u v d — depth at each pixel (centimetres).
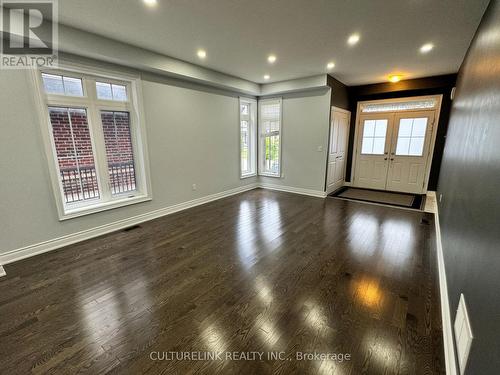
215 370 144
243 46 331
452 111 421
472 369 100
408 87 528
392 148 588
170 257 277
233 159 564
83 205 333
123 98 360
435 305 197
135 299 206
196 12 241
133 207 379
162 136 407
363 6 230
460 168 221
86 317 186
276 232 346
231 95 535
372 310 192
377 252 286
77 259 273
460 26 263
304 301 203
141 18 253
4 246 262
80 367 146
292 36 298
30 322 181
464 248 152
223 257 277
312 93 525
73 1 220
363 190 609
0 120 250
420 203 488
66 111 306
